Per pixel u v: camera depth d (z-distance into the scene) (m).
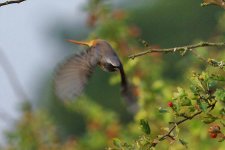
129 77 16.05
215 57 14.30
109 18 16.94
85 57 9.10
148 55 16.50
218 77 9.65
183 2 38.84
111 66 9.23
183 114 9.75
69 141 17.56
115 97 39.69
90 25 17.12
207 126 13.16
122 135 16.06
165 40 40.69
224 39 16.52
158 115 12.91
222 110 9.78
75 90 8.98
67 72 9.02
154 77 16.53
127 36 16.73
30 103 16.84
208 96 9.62
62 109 42.41
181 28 39.16
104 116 17.45
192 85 9.66
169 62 29.22
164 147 11.71
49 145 17.20
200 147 13.95
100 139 17.28
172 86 15.70
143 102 14.48
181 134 13.16
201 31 37.56
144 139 9.73
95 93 40.16
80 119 41.84
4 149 16.97
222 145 14.13
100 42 9.34
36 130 17.09
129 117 34.47
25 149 17.03
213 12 36.66
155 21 41.31
